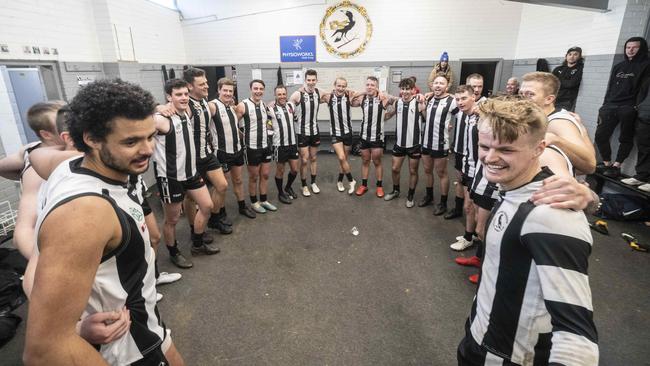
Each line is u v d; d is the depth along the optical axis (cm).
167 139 249
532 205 83
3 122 318
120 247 85
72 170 83
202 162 298
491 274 97
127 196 91
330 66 652
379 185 436
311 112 420
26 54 347
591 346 70
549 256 76
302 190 444
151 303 104
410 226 350
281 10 631
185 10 645
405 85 369
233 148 346
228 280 260
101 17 445
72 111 78
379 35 631
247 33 648
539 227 79
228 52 661
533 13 570
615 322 212
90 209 74
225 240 323
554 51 526
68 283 68
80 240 70
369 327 211
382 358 188
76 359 70
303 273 269
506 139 83
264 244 315
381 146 417
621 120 375
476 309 109
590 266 275
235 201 423
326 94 434
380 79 649
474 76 330
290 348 195
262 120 362
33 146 165
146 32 535
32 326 67
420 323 214
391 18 621
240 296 241
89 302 85
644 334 203
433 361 185
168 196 260
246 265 281
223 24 646
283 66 657
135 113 78
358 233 336
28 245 131
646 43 357
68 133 81
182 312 224
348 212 387
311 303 233
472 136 278
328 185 484
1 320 200
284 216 378
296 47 646
